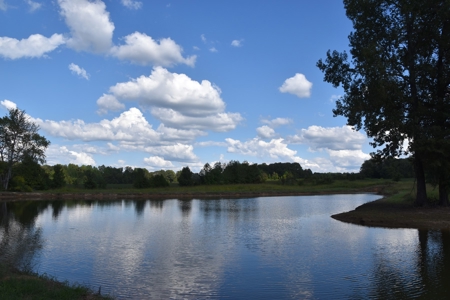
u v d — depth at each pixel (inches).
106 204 1911.9
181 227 1000.9
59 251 667.4
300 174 6146.7
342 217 1192.8
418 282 467.5
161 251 671.1
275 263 578.6
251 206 1796.3
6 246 705.0
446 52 1195.9
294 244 738.2
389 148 1279.5
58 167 3075.8
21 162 2719.0
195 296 424.2
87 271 530.0
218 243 752.3
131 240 787.4
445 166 1128.2
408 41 1226.0
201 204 1936.5
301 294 430.0
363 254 637.9
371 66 1121.4
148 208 1660.9
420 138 1141.1
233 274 513.7
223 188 3356.3
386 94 1132.5
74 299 343.6
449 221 975.6
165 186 3388.3
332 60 1309.1
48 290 359.6
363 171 4854.8
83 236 839.1
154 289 447.8
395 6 1221.1
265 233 887.7
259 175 4222.4
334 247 702.5
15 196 2343.8
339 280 482.9
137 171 3481.8
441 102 1193.4
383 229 932.6
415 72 1205.7
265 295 426.9
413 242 742.5
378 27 1243.8
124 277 500.1
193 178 3934.5
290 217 1266.0
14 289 346.9
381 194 2935.5
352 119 1249.4
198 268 548.7
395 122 1159.0
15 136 2632.9
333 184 3922.2
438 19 1125.7
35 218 1205.1
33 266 552.1
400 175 4153.5
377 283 467.2
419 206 1251.8
